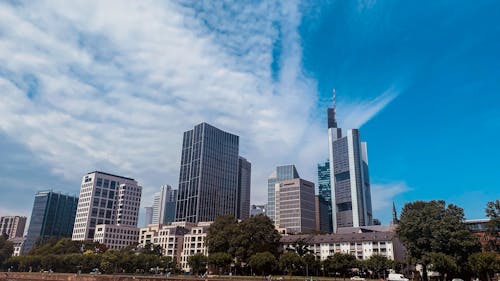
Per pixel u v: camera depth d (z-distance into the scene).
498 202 126.50
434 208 136.12
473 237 127.31
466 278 131.38
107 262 199.00
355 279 145.12
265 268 156.75
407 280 141.00
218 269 187.12
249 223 179.75
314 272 176.62
